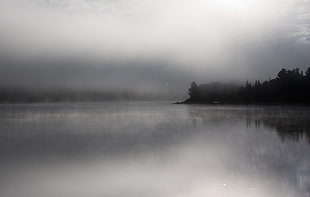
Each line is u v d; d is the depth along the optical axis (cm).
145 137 5431
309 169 3020
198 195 2384
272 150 4028
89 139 5200
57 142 4881
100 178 2806
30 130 6600
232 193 2403
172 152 3947
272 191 2408
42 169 3131
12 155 3834
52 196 2416
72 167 3212
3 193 2483
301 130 6262
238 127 7025
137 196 2397
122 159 3556
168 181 2705
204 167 3169
